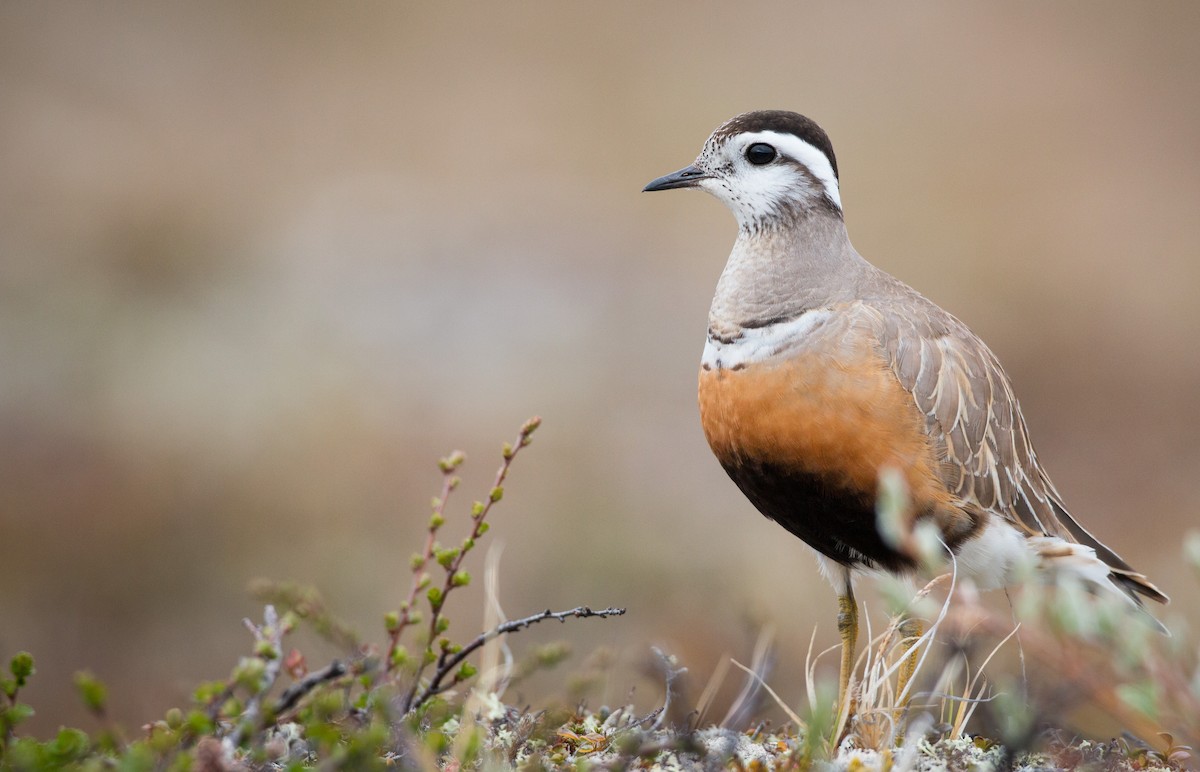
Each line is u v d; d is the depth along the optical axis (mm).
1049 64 28844
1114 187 24469
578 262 21516
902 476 7430
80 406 17156
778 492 7742
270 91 29328
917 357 7617
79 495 15359
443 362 18641
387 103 29125
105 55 29500
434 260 21328
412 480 15789
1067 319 20406
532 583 13844
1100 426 18141
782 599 13102
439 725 6402
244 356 18562
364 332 19359
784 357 7590
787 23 30547
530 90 29359
